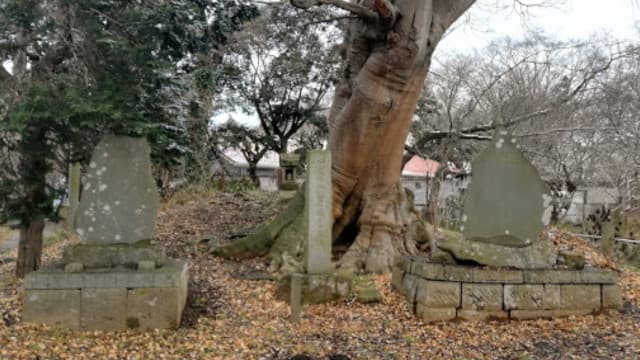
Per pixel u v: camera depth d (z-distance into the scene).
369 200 7.75
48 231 11.75
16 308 5.12
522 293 5.29
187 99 9.86
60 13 5.83
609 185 17.12
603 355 4.40
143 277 4.88
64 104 5.46
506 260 5.39
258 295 6.21
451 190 16.11
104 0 6.02
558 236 8.66
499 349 4.55
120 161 5.26
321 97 20.58
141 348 4.45
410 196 8.47
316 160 5.99
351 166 7.63
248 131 21.16
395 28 6.73
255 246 8.20
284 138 21.48
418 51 6.79
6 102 5.52
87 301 4.77
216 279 6.93
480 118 16.36
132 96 6.08
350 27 8.59
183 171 15.15
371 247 7.50
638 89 14.99
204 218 11.23
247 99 20.02
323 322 5.24
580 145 15.95
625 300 5.92
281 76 19.83
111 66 6.11
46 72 6.04
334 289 5.86
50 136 6.21
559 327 5.09
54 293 4.75
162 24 6.48
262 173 28.27
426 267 5.34
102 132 6.07
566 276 5.40
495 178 5.54
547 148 15.13
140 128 5.87
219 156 20.73
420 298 5.33
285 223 8.23
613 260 8.10
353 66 8.12
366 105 7.16
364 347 4.57
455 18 7.47
